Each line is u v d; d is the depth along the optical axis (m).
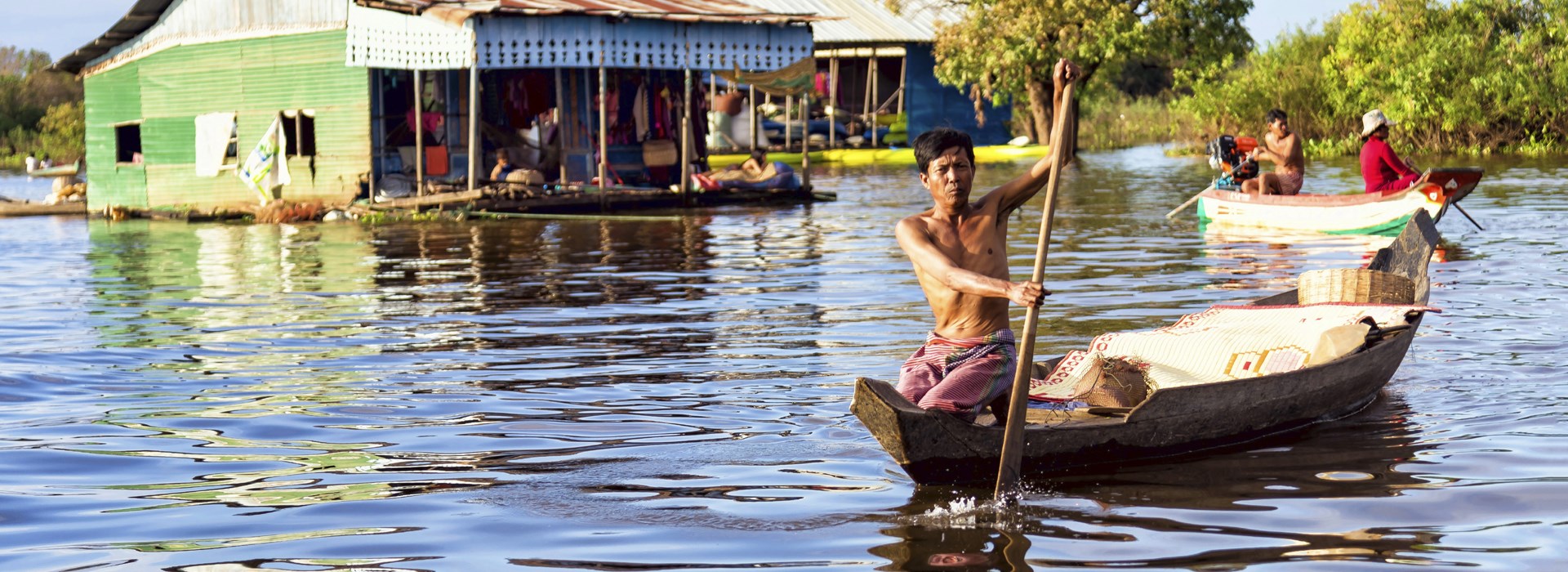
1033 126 43.88
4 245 19.19
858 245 16.12
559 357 8.69
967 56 37.72
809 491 5.39
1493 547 4.52
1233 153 18.81
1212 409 5.94
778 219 20.36
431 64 21.69
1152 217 19.14
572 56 21.88
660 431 6.48
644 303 11.33
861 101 44.88
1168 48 37.72
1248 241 15.55
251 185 23.70
